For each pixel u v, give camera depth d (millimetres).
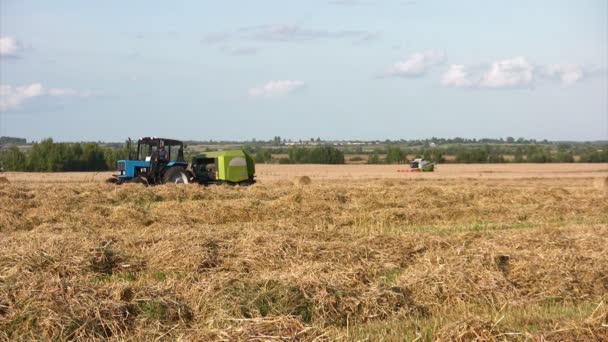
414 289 10375
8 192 22766
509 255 12305
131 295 9266
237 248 12906
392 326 8766
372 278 11250
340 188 25969
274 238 13406
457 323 8203
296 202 21547
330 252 12711
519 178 47438
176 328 8406
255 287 9703
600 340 7789
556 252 12695
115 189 24578
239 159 29078
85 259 11766
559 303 10258
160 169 28078
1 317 8266
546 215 20703
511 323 8773
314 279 9891
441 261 11922
